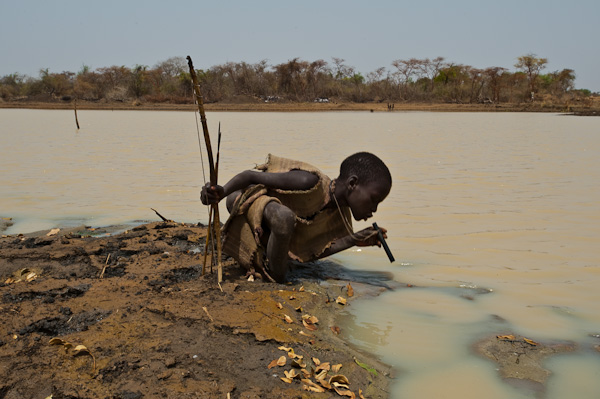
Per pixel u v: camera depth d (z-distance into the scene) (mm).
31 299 4062
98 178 10531
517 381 3301
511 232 6609
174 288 4266
